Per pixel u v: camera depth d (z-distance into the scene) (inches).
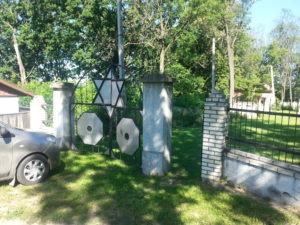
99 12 944.9
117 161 262.7
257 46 1713.8
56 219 145.8
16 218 147.2
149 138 226.5
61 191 185.0
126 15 879.1
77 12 946.1
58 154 215.2
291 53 1918.1
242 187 190.4
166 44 1000.9
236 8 991.0
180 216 150.2
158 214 151.9
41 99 480.7
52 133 422.3
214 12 891.4
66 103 308.5
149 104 224.5
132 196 177.5
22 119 469.7
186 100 711.1
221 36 1086.4
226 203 167.6
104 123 391.5
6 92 577.6
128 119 252.8
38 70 1535.4
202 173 211.9
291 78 2154.3
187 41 1016.2
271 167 169.8
